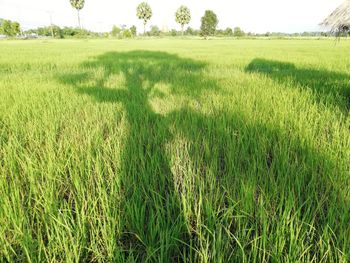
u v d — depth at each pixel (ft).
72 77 20.81
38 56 42.45
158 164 6.64
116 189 5.46
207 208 4.83
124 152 7.28
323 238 4.39
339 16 14.05
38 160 7.06
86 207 5.04
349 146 7.49
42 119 10.37
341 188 5.51
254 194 5.45
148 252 3.96
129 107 12.23
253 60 33.65
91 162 7.20
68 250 3.94
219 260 3.70
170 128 9.50
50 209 4.83
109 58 39.45
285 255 3.96
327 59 34.63
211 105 12.68
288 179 5.94
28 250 4.08
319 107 11.74
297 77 19.88
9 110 11.48
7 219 4.74
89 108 12.26
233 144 7.91
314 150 7.27
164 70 26.35
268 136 8.73
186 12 244.42
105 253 4.24
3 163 7.34
